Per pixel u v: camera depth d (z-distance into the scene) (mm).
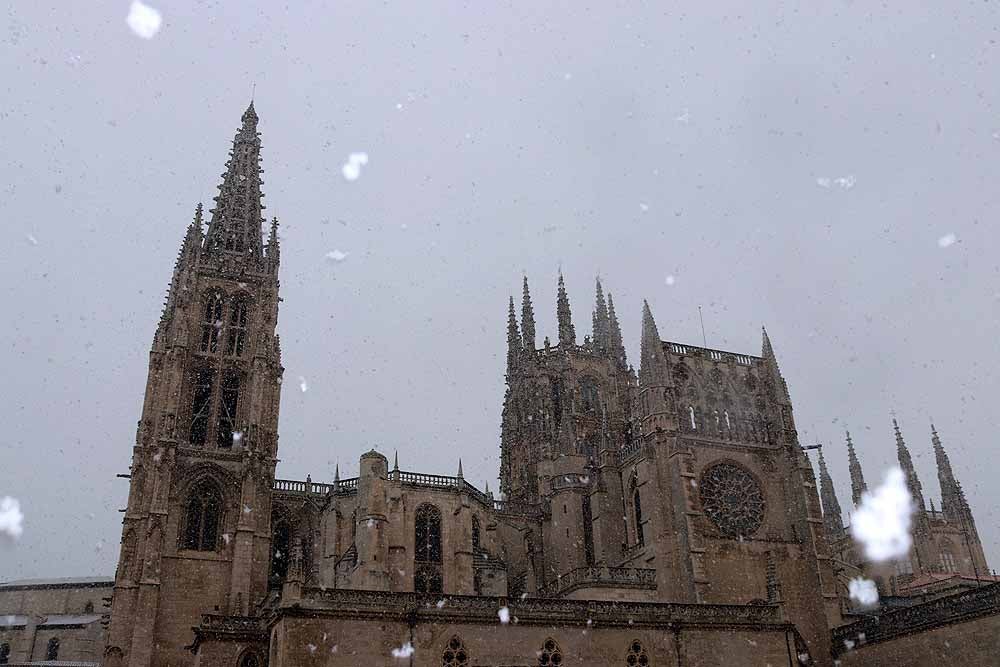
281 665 57500
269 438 96000
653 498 84312
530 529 100000
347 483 91250
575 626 65875
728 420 90625
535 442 118188
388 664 59469
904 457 126062
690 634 69188
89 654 122875
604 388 123938
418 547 84688
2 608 135125
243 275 104125
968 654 66188
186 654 81688
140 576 83438
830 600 83875
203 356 97938
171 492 88062
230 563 86875
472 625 63000
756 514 86750
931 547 118250
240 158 115062
